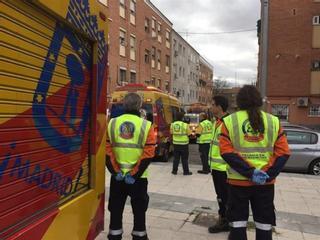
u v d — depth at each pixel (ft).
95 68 13.41
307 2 102.58
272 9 104.78
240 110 13.51
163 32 157.38
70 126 11.62
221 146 13.21
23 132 8.83
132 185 15.17
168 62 167.12
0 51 7.91
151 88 48.49
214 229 19.31
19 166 8.68
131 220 20.80
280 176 36.01
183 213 22.54
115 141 14.94
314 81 102.63
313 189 30.35
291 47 103.76
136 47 124.47
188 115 94.89
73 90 11.79
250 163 12.98
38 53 9.48
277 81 104.58
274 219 13.23
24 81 8.86
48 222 9.95
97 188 13.82
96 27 13.28
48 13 9.87
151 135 14.97
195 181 32.63
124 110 15.48
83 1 12.00
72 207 11.47
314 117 102.83
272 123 13.21
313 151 42.57
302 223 21.42
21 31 8.69
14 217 8.50
